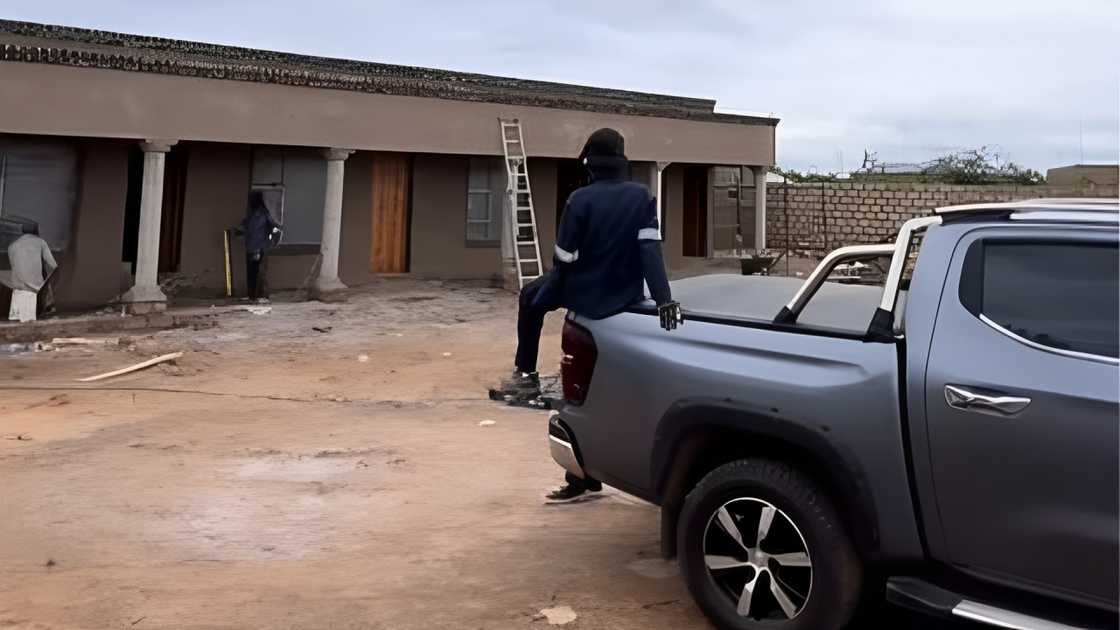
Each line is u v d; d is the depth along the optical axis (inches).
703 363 140.6
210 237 665.6
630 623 143.6
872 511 120.5
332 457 270.2
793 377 129.0
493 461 265.9
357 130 665.6
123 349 494.3
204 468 254.7
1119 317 109.0
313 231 708.7
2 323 524.1
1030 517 108.3
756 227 885.2
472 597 155.9
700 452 145.4
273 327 569.3
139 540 189.3
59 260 595.5
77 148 599.2
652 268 154.9
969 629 124.0
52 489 228.4
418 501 222.2
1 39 600.4
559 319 644.7
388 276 761.0
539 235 828.6
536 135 741.3
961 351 116.4
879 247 138.2
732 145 838.5
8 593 155.6
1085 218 114.9
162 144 584.7
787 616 128.0
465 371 454.3
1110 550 102.5
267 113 626.5
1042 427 107.4
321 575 168.1
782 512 128.0
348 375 440.8
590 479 167.6
